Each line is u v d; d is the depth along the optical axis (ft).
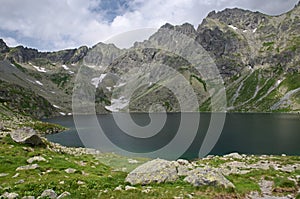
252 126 485.97
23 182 92.32
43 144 175.63
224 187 90.68
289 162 167.32
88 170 122.52
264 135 366.02
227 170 134.51
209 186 90.48
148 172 99.45
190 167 130.00
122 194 77.10
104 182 94.22
